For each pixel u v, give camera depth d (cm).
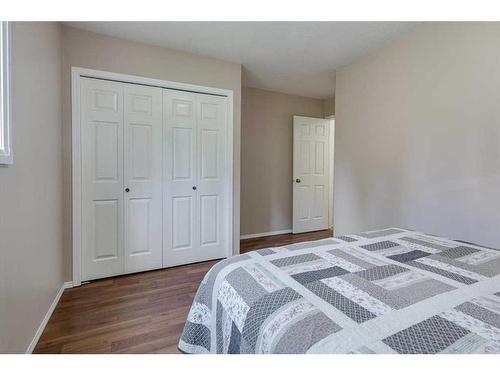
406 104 235
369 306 78
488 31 181
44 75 172
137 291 219
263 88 389
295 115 421
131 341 154
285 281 95
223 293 99
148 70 251
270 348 68
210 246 293
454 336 64
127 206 249
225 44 251
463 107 196
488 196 183
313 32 230
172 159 269
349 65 295
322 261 115
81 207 229
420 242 144
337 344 62
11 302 122
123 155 246
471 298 83
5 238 116
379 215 262
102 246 240
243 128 384
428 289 89
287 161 423
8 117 115
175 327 169
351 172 293
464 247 136
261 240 384
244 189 389
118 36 236
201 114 280
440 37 209
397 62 242
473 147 190
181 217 276
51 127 188
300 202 423
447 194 207
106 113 237
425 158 221
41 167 164
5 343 116
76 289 221
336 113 313
